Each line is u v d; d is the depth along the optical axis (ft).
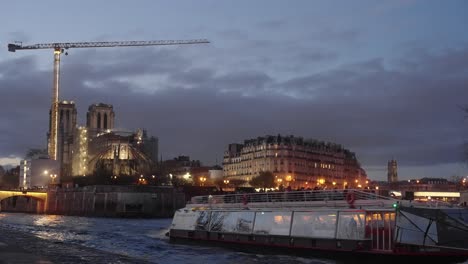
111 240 217.56
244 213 175.94
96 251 157.69
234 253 168.76
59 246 166.30
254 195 182.91
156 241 211.41
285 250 159.74
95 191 531.09
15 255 128.57
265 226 167.22
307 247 153.48
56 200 608.19
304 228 155.43
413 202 137.90
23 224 345.72
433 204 138.82
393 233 135.23
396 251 134.41
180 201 542.16
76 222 387.14
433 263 133.39
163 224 358.43
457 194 540.93
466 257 133.80
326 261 146.82
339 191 155.84
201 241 190.80
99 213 520.42
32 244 166.30
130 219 457.27
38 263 115.44
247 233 172.35
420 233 133.90
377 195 144.56
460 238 133.80
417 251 133.39
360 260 140.87
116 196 507.71
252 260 152.05
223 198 194.90
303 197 169.78
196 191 573.74
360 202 145.48
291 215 160.04
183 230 199.00
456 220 134.62
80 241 211.20
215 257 159.94
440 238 133.49
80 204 553.64
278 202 168.86
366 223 140.77
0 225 314.76
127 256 152.66
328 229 148.97
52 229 289.74
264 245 166.20
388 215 137.28
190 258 158.30
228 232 179.63
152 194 519.19
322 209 152.35
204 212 192.13
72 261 129.39
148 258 156.46
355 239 142.10
